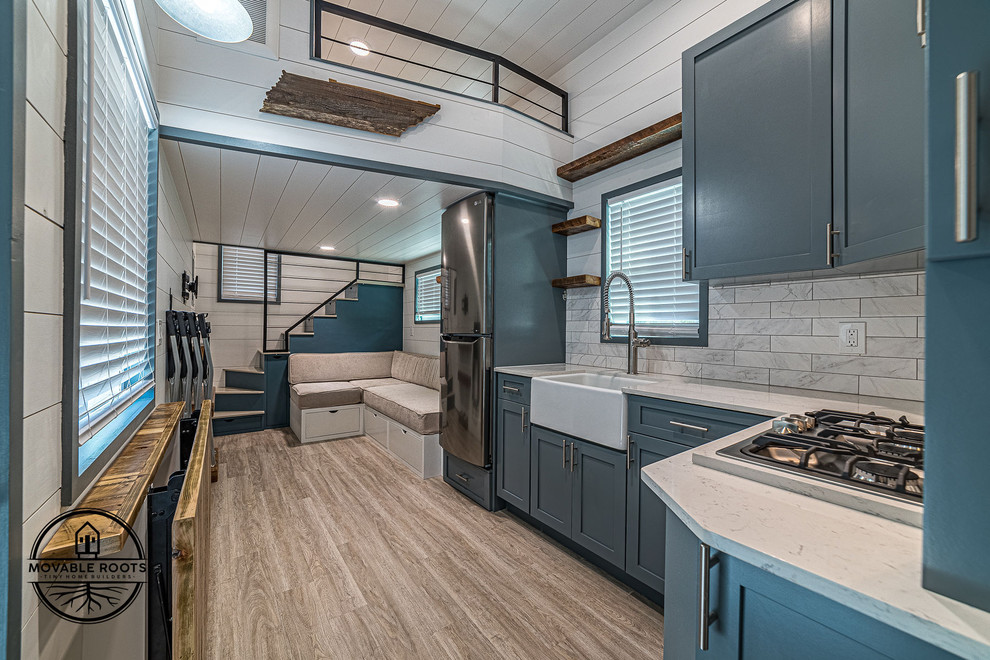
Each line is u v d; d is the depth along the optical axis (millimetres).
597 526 2137
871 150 1287
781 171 1558
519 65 3357
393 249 5285
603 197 3000
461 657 1585
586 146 3154
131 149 1544
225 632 1700
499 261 2930
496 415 2906
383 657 1580
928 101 506
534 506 2545
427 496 3137
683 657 812
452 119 2668
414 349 5973
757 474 883
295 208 3373
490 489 2895
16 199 606
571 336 3242
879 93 1266
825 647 578
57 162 796
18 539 606
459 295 3129
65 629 812
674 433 1791
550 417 2398
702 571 715
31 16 687
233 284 5547
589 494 2186
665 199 2600
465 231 3061
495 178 2822
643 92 2758
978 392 482
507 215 2971
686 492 827
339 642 1652
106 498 889
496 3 2756
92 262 1085
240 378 5363
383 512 2850
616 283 2914
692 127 1881
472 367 2992
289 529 2586
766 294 2092
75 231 845
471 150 2734
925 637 467
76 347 841
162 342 2209
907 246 1159
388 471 3672
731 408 1583
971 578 480
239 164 2363
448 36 3068
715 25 2375
